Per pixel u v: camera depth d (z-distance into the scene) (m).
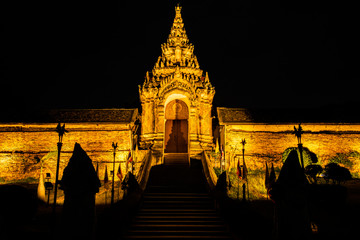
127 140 33.62
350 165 33.28
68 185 12.09
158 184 25.25
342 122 34.12
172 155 32.94
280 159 33.66
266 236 14.36
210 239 15.49
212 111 38.97
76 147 12.64
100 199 26.30
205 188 24.12
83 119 34.47
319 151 33.94
